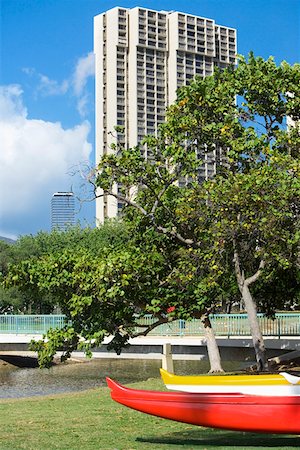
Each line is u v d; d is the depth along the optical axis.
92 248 52.88
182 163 20.27
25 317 37.94
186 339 32.47
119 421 14.59
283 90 20.78
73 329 21.00
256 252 19.36
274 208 17.77
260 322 30.92
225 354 31.64
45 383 32.44
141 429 13.50
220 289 22.27
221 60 101.00
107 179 20.03
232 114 20.77
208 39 99.25
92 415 15.61
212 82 20.86
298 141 19.67
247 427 10.71
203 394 10.91
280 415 10.56
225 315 32.06
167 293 21.47
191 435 12.50
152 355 33.69
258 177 17.77
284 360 27.73
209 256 18.91
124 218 23.02
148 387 20.84
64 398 19.62
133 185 20.53
